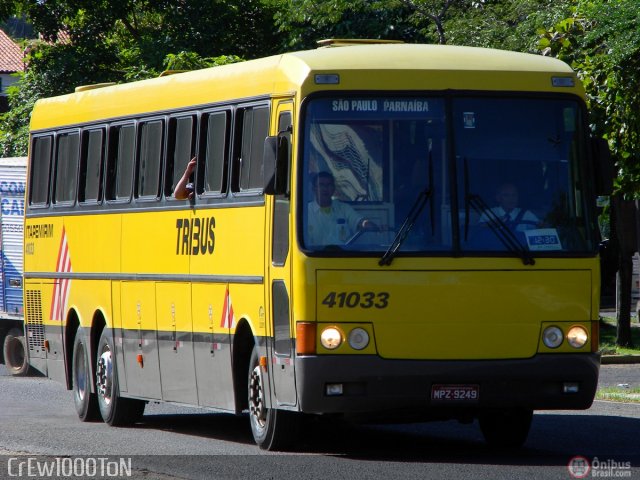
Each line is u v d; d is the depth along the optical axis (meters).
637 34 46.66
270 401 25.03
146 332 30.62
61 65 85.69
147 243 30.61
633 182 50.28
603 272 82.94
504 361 23.30
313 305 23.12
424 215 23.44
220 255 27.05
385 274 23.17
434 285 23.20
